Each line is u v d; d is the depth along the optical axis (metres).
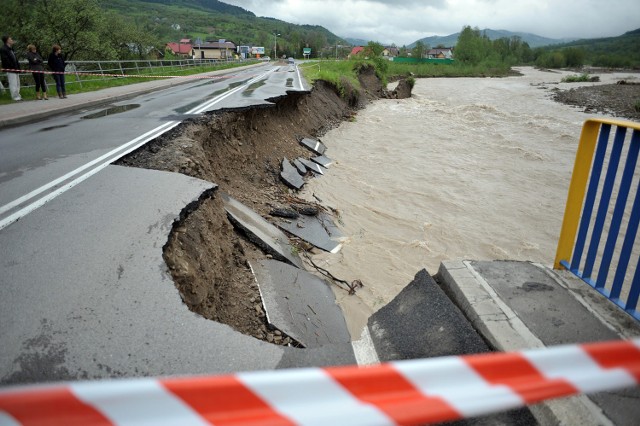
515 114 28.11
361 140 18.34
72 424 0.92
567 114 28.64
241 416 1.00
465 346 2.77
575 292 3.13
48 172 5.95
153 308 3.20
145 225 4.36
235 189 8.36
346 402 1.06
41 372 2.51
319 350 3.16
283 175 10.73
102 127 9.15
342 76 29.17
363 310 5.91
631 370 1.26
